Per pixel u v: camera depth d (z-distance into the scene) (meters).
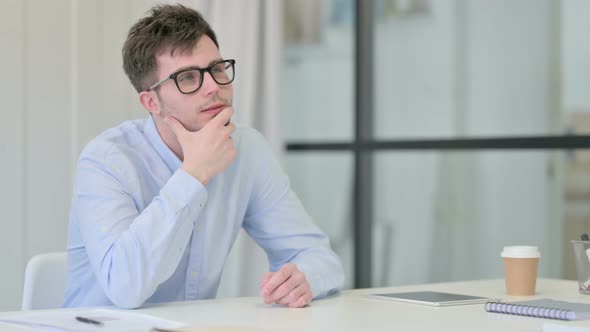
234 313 1.62
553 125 3.67
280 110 4.00
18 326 1.48
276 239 2.23
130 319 1.55
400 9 4.14
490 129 3.85
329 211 4.34
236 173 2.20
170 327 1.46
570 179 3.62
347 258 4.29
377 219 4.23
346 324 1.47
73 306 2.10
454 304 1.78
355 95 4.23
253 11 3.94
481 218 3.88
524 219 3.75
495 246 3.84
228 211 2.17
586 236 1.99
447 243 3.99
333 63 4.34
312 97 4.42
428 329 1.41
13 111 3.43
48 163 3.54
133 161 2.06
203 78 1.96
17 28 3.43
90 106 3.66
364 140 4.21
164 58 1.96
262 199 2.25
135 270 1.77
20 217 3.45
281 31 4.04
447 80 3.98
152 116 2.09
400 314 1.61
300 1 4.44
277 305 1.77
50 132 3.54
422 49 4.07
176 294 2.09
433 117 4.03
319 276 1.93
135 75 2.04
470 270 3.92
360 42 4.22
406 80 4.12
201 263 2.09
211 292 2.15
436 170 4.02
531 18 3.73
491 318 1.55
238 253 3.87
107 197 1.93
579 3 3.59
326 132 4.37
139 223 1.81
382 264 4.20
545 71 3.69
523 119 3.75
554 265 3.67
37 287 2.17
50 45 3.54
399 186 4.15
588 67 3.58
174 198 1.84
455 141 3.90
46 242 3.53
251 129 2.33
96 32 3.68
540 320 1.52
